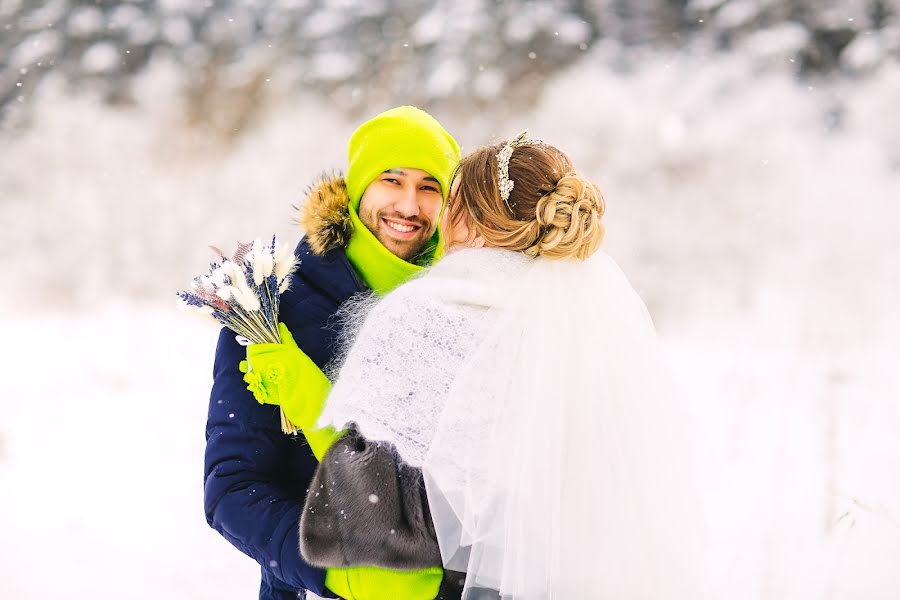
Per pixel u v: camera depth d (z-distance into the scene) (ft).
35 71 62.13
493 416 5.27
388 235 7.46
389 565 5.30
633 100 54.24
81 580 13.51
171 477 18.13
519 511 5.19
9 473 18.43
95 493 17.25
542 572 5.19
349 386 5.40
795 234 37.93
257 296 6.29
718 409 16.67
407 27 64.28
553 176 5.85
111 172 48.19
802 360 19.47
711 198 41.32
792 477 12.75
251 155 51.78
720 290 34.24
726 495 12.59
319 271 6.97
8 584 13.25
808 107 51.65
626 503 5.35
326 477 5.43
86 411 22.84
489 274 5.72
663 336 29.12
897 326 25.88
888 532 11.16
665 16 62.80
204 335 31.83
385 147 7.31
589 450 5.37
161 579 13.55
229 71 59.93
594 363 5.52
